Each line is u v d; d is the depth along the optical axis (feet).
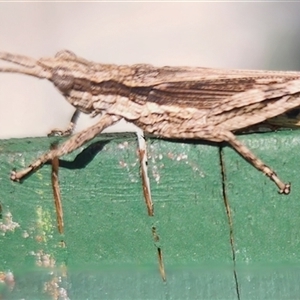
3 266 0.45
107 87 0.47
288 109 0.47
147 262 0.44
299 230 0.43
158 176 0.44
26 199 0.44
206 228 0.44
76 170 0.44
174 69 0.48
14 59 0.47
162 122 0.47
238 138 0.44
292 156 0.43
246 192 0.43
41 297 0.44
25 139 0.46
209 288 0.44
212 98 0.47
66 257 0.44
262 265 0.44
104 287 0.44
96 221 0.44
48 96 0.86
